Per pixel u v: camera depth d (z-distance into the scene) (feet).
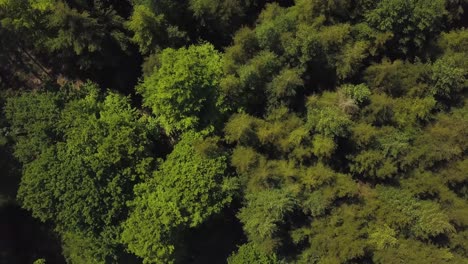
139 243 98.12
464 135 98.17
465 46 102.42
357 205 97.71
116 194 100.17
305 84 105.70
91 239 101.04
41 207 100.12
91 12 104.42
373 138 99.35
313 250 97.66
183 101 100.42
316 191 97.66
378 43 100.63
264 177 97.40
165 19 105.60
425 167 100.53
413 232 97.25
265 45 100.73
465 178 97.86
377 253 95.35
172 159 101.14
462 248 97.35
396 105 101.71
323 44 98.12
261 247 99.30
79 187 97.86
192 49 103.96
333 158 102.17
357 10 101.50
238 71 100.83
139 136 102.58
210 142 100.27
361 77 103.60
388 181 102.22
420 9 97.40
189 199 98.32
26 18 100.89
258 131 99.86
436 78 100.58
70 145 99.81
